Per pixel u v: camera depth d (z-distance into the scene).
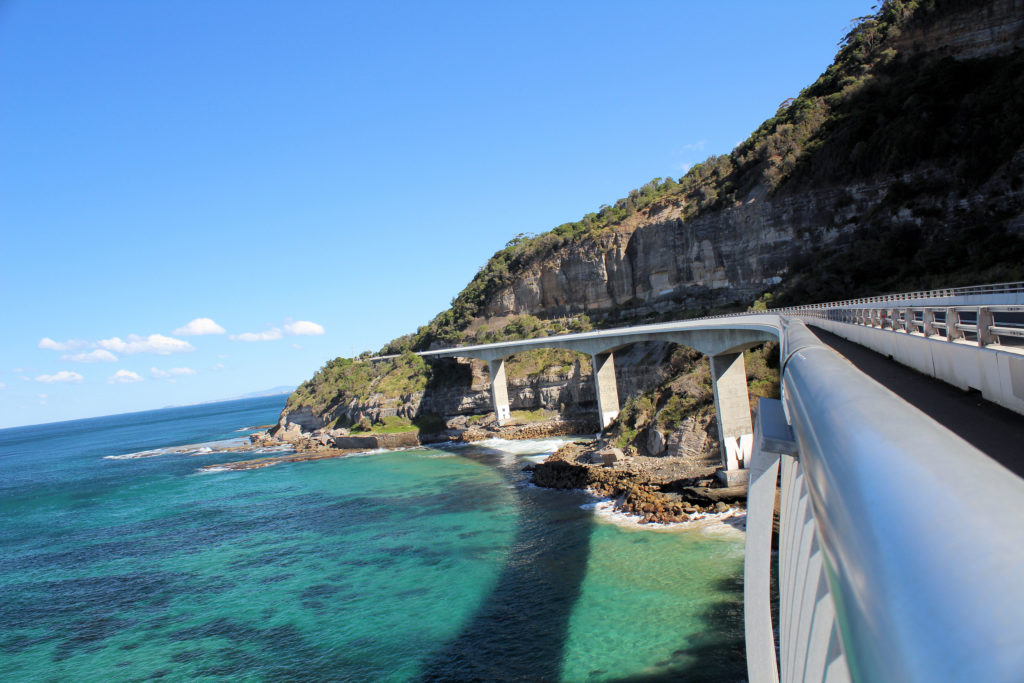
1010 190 71.50
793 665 9.08
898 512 2.90
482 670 30.88
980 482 2.78
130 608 45.31
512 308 164.50
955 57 94.06
